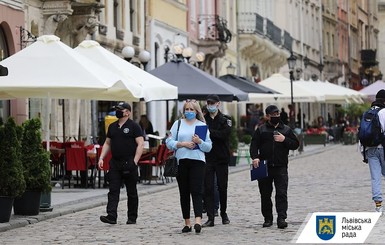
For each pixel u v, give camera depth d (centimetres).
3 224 3156
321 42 15838
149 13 7619
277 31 11994
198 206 2966
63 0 5650
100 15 6512
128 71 4656
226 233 2942
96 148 4709
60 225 3244
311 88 9662
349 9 18862
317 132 11419
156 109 7912
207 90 5506
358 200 3997
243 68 10938
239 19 10669
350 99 9988
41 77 3853
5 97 4203
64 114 6059
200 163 2972
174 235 2920
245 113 10988
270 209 3094
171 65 5684
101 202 3997
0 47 5178
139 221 3341
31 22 5512
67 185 4884
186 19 8738
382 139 3381
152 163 5019
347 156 8400
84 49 4656
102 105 6769
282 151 3047
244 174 6047
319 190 4584
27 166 3422
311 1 15088
